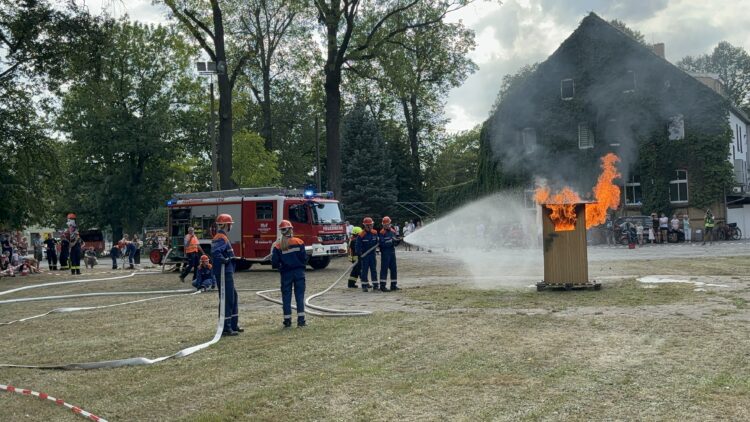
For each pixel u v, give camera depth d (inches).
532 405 225.8
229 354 342.0
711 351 297.0
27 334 443.5
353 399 243.9
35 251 2007.9
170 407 246.5
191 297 657.0
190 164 1879.9
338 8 1245.1
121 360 327.3
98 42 1077.1
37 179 1254.3
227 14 1339.8
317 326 422.6
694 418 204.8
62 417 238.8
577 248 558.6
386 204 2156.7
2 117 1133.7
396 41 1314.0
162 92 2300.7
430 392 248.2
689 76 1581.0
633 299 487.2
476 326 392.2
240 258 995.3
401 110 2407.7
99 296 711.7
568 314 425.1
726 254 987.3
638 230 1384.1
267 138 1803.6
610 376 259.8
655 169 1595.7
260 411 234.2
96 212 2305.6
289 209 967.0
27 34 1038.4
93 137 2154.3
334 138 1302.9
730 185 1553.9
